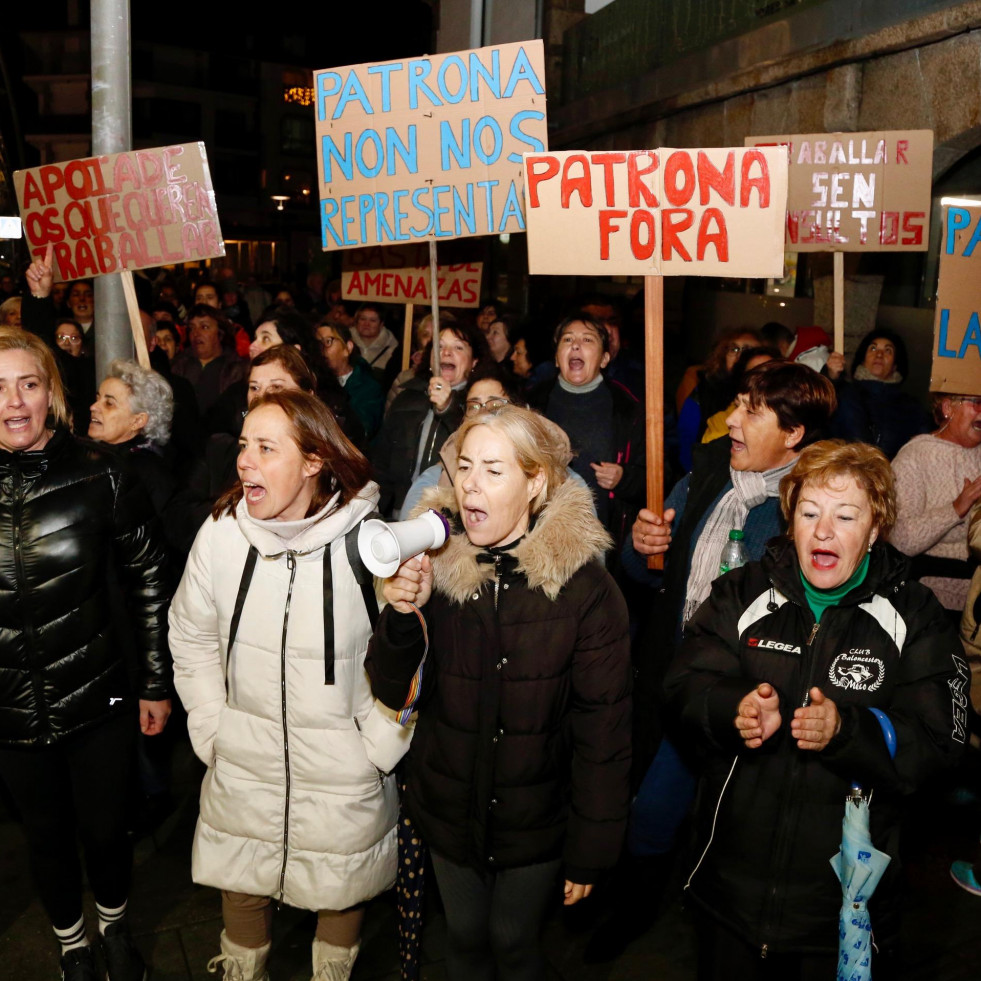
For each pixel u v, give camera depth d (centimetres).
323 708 261
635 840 325
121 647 299
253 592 261
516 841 245
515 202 457
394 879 284
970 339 388
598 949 333
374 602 262
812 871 230
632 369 625
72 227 494
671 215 358
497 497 236
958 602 410
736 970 240
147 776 400
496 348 756
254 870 271
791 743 232
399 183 464
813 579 231
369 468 269
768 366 310
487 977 264
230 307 1330
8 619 277
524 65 450
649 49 1040
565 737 249
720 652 245
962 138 623
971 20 584
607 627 243
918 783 219
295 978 319
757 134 836
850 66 706
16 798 291
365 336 908
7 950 329
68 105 5631
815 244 519
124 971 300
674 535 336
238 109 5959
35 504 276
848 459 229
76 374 591
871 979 232
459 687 246
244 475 254
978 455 409
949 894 371
